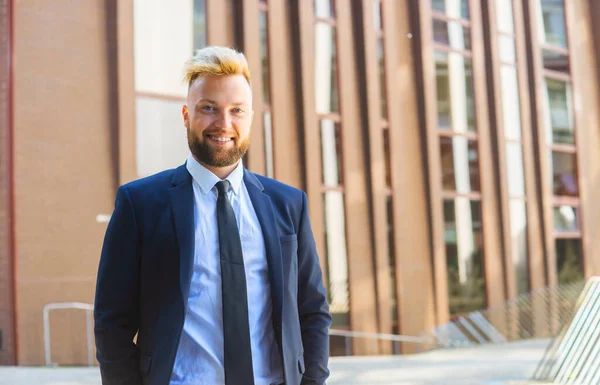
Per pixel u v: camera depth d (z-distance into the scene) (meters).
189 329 1.71
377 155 11.15
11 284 7.57
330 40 10.91
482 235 12.67
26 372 6.86
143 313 1.71
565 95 14.79
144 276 1.71
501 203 12.98
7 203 7.66
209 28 9.38
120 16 8.51
